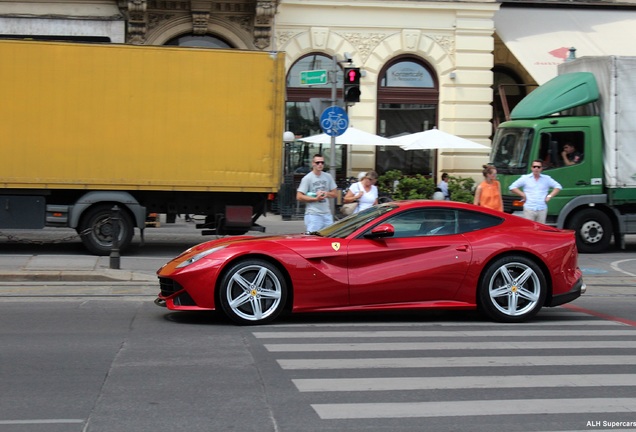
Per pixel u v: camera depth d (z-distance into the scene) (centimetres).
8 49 1497
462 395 609
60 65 1511
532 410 572
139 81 1533
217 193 1603
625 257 1717
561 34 2478
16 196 1521
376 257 887
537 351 772
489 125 2503
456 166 2498
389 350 766
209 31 2325
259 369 682
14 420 534
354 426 530
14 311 956
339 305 883
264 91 1565
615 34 2498
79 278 1198
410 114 2492
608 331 891
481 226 930
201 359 716
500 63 2688
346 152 2477
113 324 882
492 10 2458
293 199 2373
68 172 1520
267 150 1569
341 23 2416
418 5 2431
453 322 931
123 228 1535
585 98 1775
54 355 725
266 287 881
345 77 1455
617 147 1747
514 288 920
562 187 1759
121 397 592
